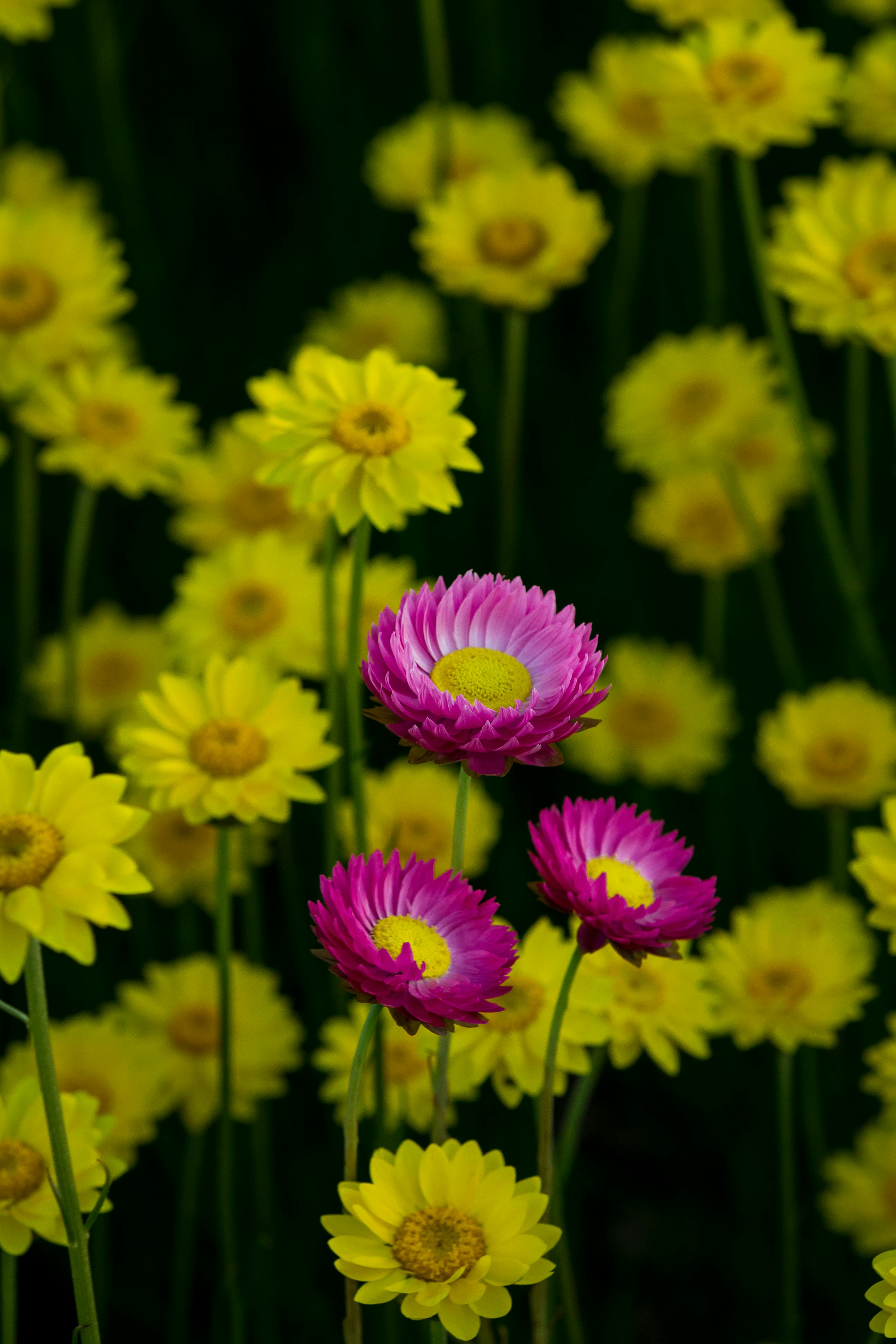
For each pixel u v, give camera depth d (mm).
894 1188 836
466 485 1300
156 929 1039
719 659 1180
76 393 1011
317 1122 937
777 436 1203
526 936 770
